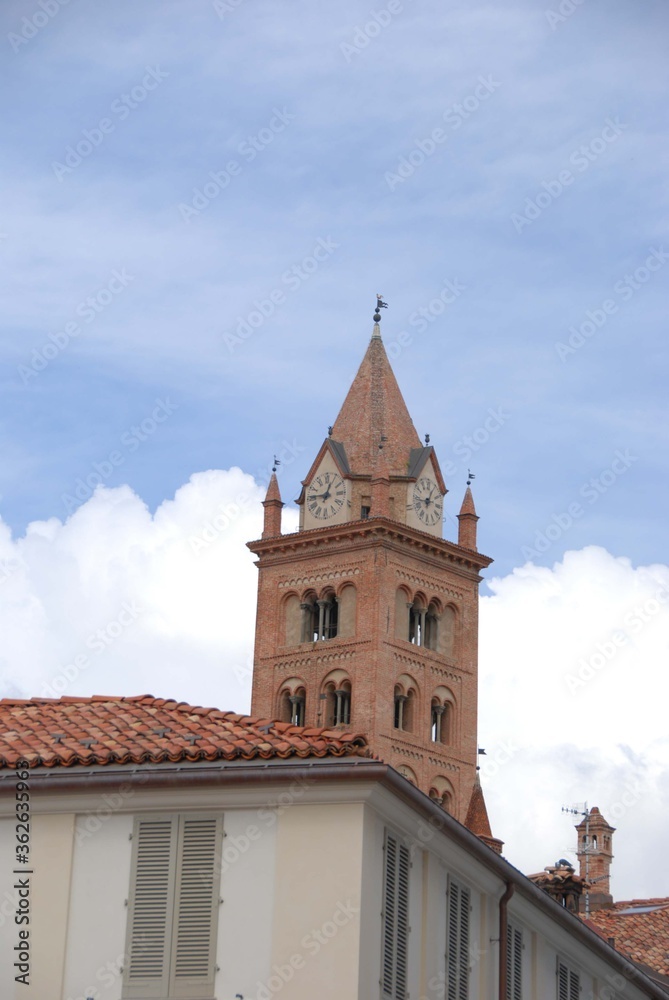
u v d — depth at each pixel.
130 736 47.81
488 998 51.88
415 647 165.00
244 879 44.91
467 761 167.00
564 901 86.88
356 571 164.75
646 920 87.81
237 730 47.91
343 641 163.75
